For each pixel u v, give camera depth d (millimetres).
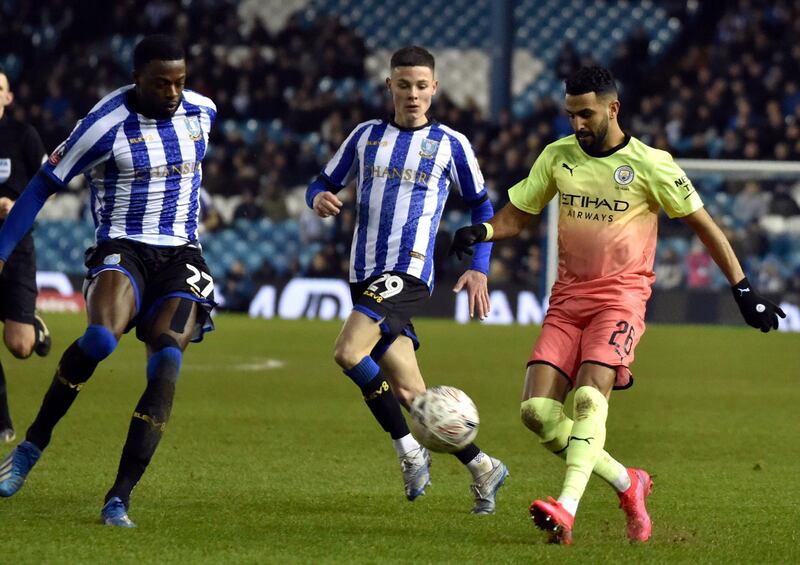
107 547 16359
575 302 18688
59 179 19031
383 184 21328
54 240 81312
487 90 98312
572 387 19000
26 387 37750
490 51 84000
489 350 53781
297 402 35812
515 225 19547
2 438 26266
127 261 19094
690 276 73375
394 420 20359
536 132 81125
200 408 33969
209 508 19703
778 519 19891
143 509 19422
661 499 21750
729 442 29453
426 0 101062
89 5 93688
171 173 19516
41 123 83312
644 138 82500
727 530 18875
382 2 101500
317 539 17391
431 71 21438
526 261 72250
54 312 70938
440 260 73250
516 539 17734
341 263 74688
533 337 61000
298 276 74562
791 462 26406
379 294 20719
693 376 45656
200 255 20000
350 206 76000
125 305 18688
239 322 68250
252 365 46531
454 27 100625
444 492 21859
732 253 18531
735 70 85375
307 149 80688
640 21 99688
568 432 18719
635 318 18422
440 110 80938
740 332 67438
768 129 78938
